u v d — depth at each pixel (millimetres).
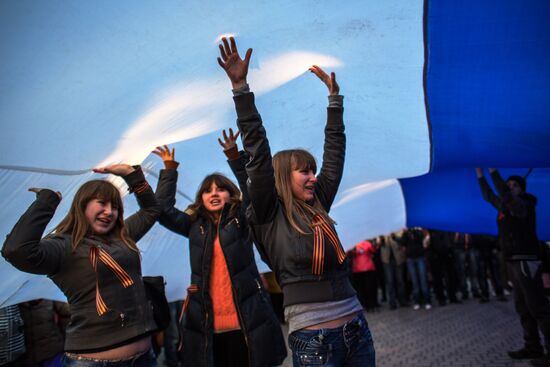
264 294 3566
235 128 3641
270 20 2652
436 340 7270
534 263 5410
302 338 2186
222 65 2271
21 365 4141
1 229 3139
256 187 2248
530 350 5738
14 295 3732
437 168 5082
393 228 7441
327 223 2303
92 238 2670
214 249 3562
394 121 4070
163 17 2326
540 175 6027
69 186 3297
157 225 4348
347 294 2271
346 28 2906
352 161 4773
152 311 2760
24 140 2656
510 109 3645
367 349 2281
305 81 3441
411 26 2971
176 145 3820
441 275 10797
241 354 3465
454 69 3330
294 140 4223
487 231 7062
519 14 2811
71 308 2562
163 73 2664
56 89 2428
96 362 2477
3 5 1961
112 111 2742
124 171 3213
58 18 2117
